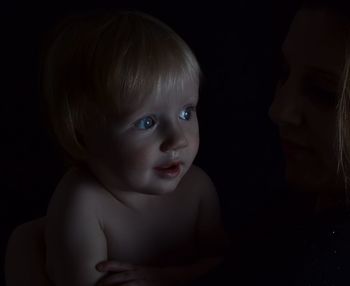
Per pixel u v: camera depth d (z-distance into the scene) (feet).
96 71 2.44
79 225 2.54
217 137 4.32
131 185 2.54
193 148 2.58
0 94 4.56
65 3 4.34
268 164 4.27
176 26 4.22
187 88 2.52
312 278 1.95
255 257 2.11
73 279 2.53
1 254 4.77
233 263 2.18
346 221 2.01
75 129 2.58
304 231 2.06
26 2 4.39
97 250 2.56
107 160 2.55
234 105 4.23
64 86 2.55
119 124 2.44
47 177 4.67
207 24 4.17
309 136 2.09
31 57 4.46
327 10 1.94
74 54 2.52
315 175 2.13
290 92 2.08
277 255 2.05
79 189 2.60
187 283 2.40
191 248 2.93
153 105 2.43
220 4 4.11
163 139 2.47
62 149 2.78
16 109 4.58
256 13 4.01
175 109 2.49
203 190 2.96
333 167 2.05
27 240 2.89
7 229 4.78
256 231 2.53
